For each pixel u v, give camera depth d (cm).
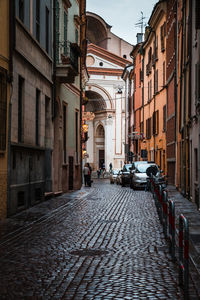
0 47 1318
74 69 2252
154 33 4006
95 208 1666
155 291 593
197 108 1722
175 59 2803
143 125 4738
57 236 1023
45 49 2000
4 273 685
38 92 1886
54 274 680
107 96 7356
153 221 1286
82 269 712
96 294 579
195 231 1095
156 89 3969
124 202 1941
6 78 1362
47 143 2116
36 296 570
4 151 1338
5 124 1348
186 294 551
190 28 2000
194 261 770
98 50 7269
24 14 1614
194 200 1847
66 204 1820
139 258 794
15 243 936
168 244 927
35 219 1331
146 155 4338
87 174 3631
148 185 2795
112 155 7438
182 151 2430
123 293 584
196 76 1792
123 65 7375
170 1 3136
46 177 2144
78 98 3072
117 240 973
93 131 7844
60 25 2398
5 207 1354
